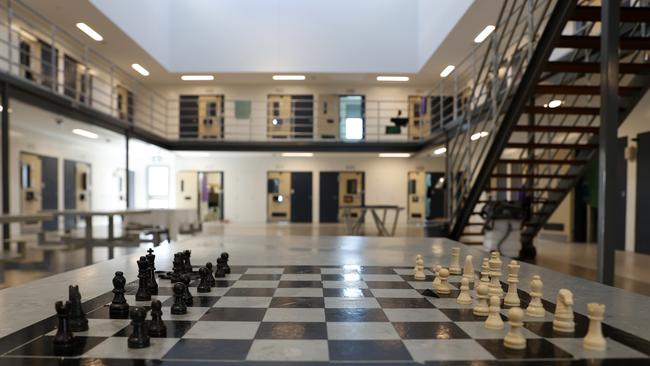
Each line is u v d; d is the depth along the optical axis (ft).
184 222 30.71
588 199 30.48
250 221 46.75
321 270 8.23
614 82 10.44
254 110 44.09
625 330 4.58
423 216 46.62
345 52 39.22
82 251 23.24
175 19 39.17
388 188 46.83
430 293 6.17
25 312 5.11
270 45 39.19
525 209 21.49
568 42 13.33
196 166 46.73
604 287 6.88
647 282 15.37
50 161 33.24
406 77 40.75
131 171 46.37
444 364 3.61
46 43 30.53
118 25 29.66
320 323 4.79
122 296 5.20
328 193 46.91
